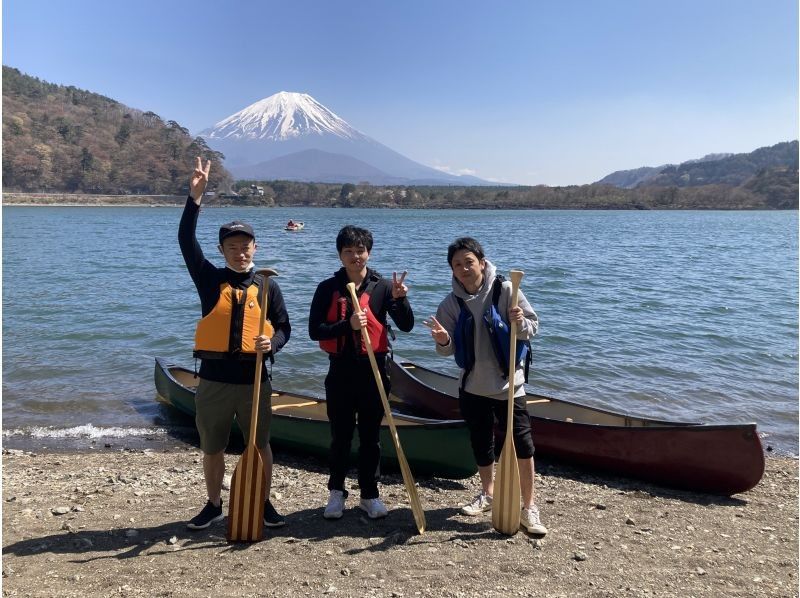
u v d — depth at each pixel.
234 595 3.13
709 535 4.11
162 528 3.97
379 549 3.68
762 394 8.56
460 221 87.81
